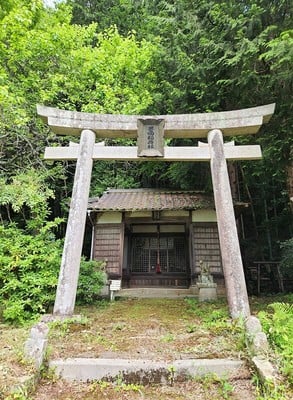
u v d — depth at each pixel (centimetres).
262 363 286
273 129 636
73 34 884
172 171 1058
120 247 941
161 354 334
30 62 816
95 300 724
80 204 507
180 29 767
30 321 469
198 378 298
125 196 1102
